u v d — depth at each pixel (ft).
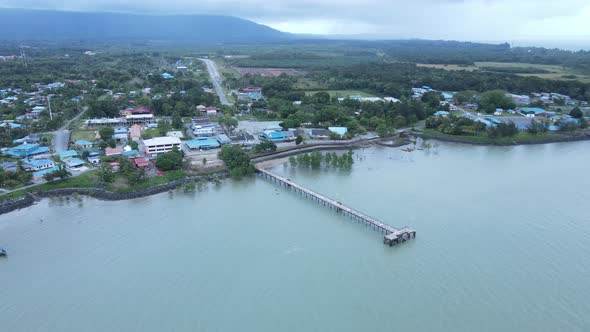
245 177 412.77
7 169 380.58
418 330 198.80
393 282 234.58
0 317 207.51
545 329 199.41
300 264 251.80
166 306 215.31
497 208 330.75
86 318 207.00
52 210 328.70
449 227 297.94
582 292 225.97
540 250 266.98
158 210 328.29
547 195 358.84
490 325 201.87
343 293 225.15
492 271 244.42
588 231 292.61
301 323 203.21
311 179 400.88
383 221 306.76
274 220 311.27
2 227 298.56
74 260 255.50
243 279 236.84
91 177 382.42
